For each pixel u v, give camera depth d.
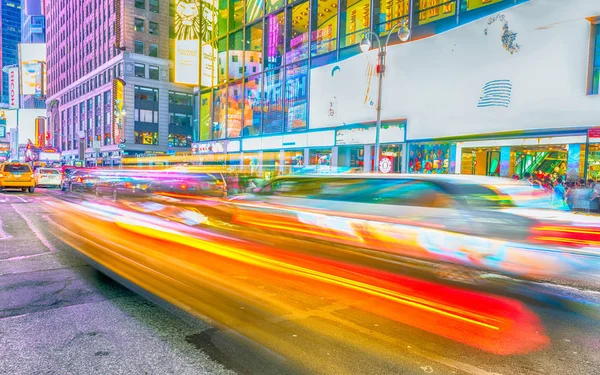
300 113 27.22
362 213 6.64
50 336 3.62
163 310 4.29
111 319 4.03
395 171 21.16
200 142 37.94
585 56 14.12
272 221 7.95
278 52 29.56
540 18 15.13
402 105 20.25
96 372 2.99
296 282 5.38
